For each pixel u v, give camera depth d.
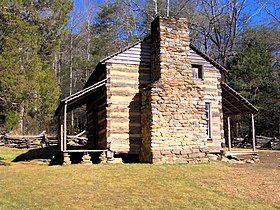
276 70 32.88
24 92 14.05
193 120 14.13
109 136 14.37
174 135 13.78
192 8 33.19
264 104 27.62
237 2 31.70
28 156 19.47
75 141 26.41
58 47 25.69
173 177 10.69
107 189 9.16
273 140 26.73
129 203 7.92
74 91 41.47
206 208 7.68
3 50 13.48
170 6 33.16
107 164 13.30
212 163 13.88
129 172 11.32
